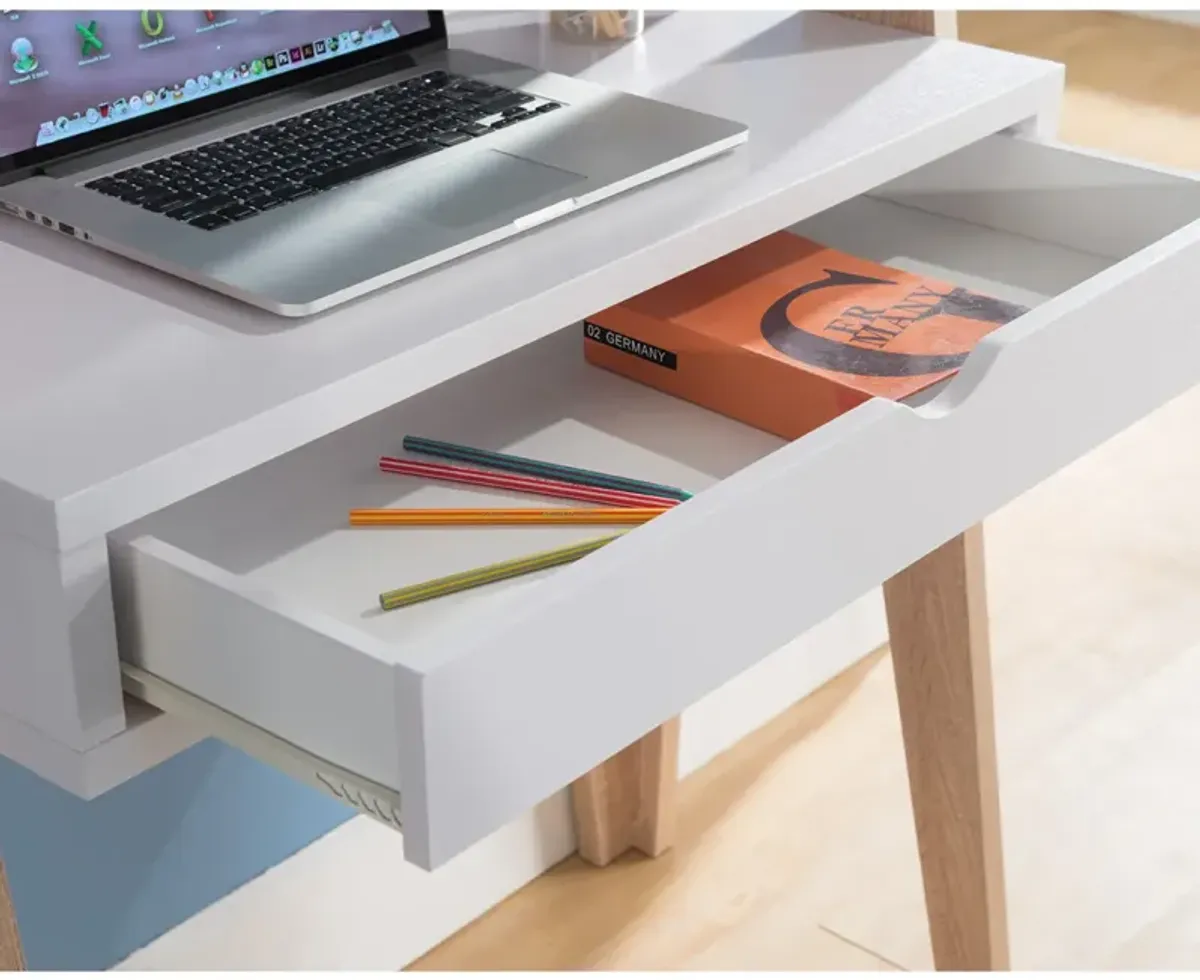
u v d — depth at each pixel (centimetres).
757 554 84
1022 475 103
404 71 121
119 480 75
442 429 106
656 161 104
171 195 101
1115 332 105
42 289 92
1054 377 101
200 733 85
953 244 128
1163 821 171
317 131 110
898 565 95
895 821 173
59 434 78
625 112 113
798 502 86
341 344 86
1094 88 368
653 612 78
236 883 146
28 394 82
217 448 78
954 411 95
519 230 97
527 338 91
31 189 102
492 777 72
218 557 91
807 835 172
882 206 135
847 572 91
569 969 157
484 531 94
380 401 85
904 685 139
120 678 80
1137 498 228
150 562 77
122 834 136
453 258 94
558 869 170
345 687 71
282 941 150
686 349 108
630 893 166
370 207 99
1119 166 122
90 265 95
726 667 85
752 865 168
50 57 104
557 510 95
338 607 87
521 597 73
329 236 95
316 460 101
